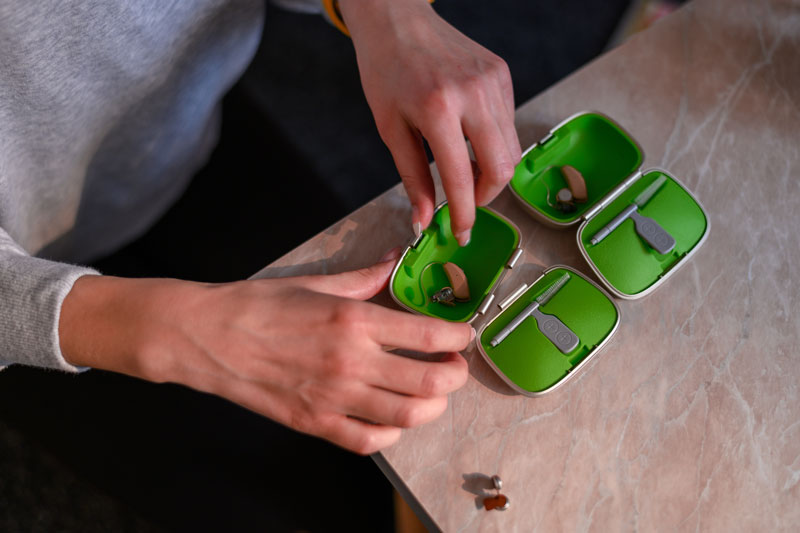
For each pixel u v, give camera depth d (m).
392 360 0.43
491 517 0.47
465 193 0.48
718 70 0.58
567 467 0.48
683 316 0.51
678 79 0.58
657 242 0.51
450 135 0.47
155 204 0.72
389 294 0.50
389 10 0.50
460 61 0.49
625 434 0.49
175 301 0.44
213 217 0.81
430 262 0.52
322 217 0.88
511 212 0.53
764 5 0.60
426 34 0.50
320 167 0.95
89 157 0.61
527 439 0.48
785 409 0.50
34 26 0.48
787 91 0.58
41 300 0.43
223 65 0.66
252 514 0.71
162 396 0.73
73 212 0.65
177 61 0.60
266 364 0.44
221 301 0.44
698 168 0.55
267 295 0.44
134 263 0.76
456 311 0.50
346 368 0.43
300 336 0.43
